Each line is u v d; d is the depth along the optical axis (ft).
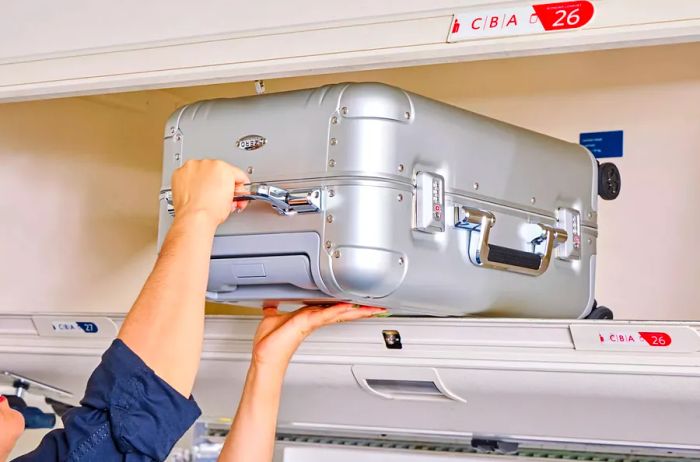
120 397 4.83
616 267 10.40
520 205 7.20
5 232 10.77
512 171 7.13
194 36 7.50
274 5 7.21
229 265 6.55
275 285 6.68
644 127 10.43
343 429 10.27
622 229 10.42
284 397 9.32
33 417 11.50
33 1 8.26
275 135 6.42
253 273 6.46
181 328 4.99
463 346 7.80
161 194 7.04
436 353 7.91
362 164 6.04
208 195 5.42
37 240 11.07
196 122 6.88
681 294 10.11
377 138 6.07
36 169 11.11
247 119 6.61
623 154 10.49
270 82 11.85
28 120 11.06
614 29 6.05
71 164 11.45
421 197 6.29
